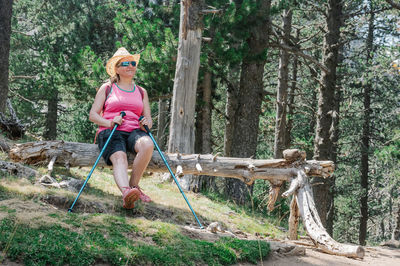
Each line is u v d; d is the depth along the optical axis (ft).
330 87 44.70
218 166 19.22
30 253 9.51
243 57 38.17
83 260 9.96
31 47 62.90
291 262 14.17
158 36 39.60
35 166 18.66
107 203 16.20
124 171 14.94
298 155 18.89
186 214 19.80
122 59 16.37
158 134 54.08
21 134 29.30
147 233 12.80
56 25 59.21
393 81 57.11
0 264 9.01
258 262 13.56
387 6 49.70
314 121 67.15
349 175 66.85
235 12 37.09
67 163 17.83
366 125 60.75
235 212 26.61
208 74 44.60
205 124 45.50
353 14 48.44
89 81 38.96
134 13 41.83
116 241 11.32
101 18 53.88
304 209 17.74
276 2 40.34
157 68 37.65
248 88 40.88
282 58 50.21
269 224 26.63
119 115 15.93
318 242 16.88
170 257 11.44
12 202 12.87
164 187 27.84
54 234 10.69
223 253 12.73
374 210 78.18
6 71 31.65
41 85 53.47
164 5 47.19
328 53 44.98
